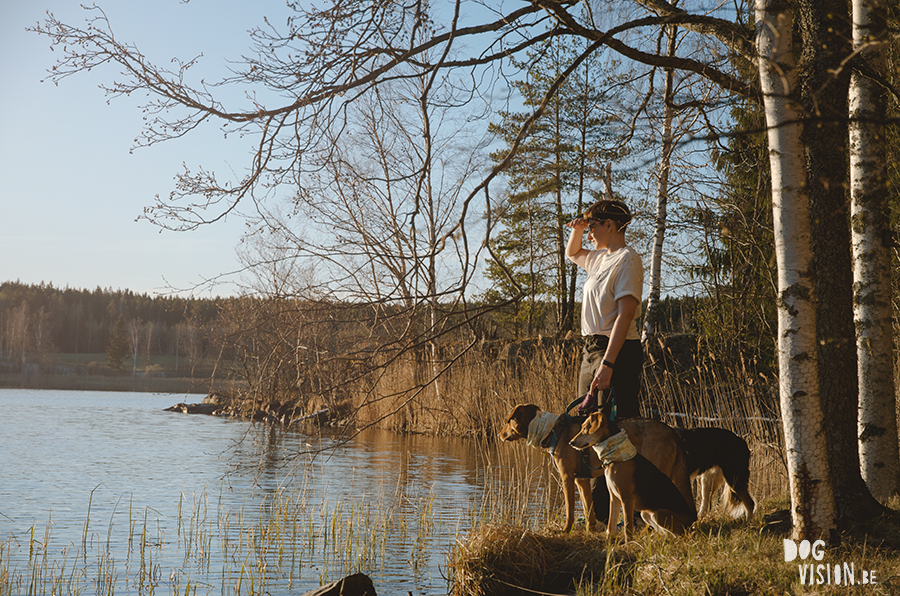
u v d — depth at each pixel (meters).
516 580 4.48
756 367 7.85
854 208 5.42
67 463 11.30
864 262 5.37
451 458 11.99
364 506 7.64
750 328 8.06
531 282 22.64
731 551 3.96
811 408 3.86
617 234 4.87
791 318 3.89
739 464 4.82
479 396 14.35
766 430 7.16
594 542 4.63
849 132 5.48
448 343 5.38
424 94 4.37
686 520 4.36
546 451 4.89
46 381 52.31
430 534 6.45
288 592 4.91
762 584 3.52
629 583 4.02
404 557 5.74
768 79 3.92
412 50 4.77
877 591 3.26
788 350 3.91
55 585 4.91
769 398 7.57
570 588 4.39
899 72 5.88
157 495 8.55
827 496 3.85
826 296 4.52
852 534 4.04
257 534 6.47
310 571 5.38
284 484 9.27
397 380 15.25
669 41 6.20
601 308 4.72
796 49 5.32
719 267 7.97
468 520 6.98
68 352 93.56
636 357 4.74
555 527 5.21
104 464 11.23
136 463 11.35
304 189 5.27
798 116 3.89
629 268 4.57
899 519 4.34
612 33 4.19
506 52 5.14
